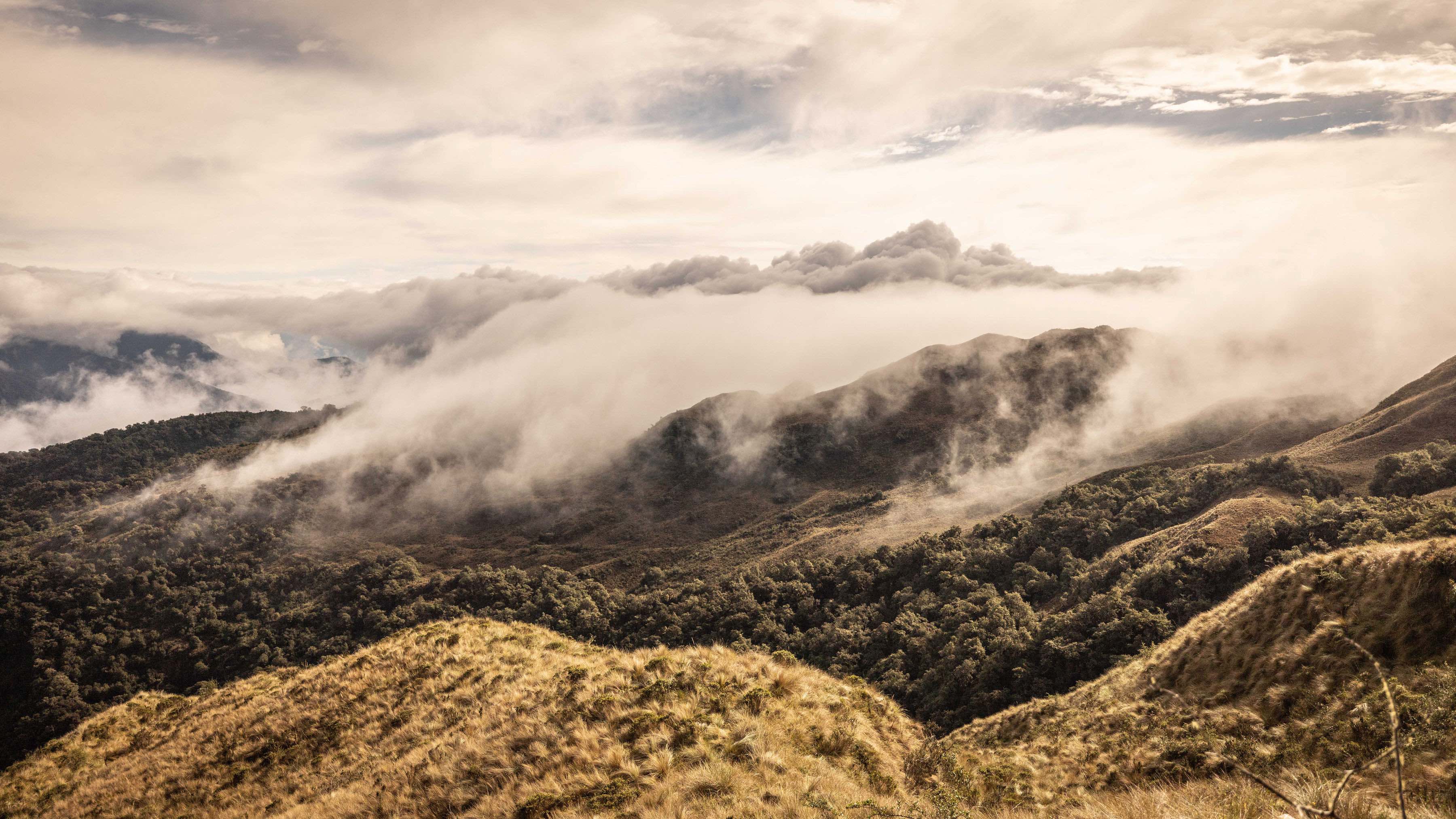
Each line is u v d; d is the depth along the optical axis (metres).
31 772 29.55
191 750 26.72
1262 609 23.45
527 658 25.80
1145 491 112.31
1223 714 19.91
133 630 171.62
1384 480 93.00
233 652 160.62
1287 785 9.33
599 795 12.98
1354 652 18.45
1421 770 12.57
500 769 15.74
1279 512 79.75
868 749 15.52
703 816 11.43
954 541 114.19
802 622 109.19
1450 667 15.80
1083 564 94.75
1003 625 73.50
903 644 81.62
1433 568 18.34
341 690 27.30
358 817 16.45
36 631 163.25
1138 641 58.00
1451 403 115.06
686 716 15.34
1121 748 21.31
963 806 13.24
